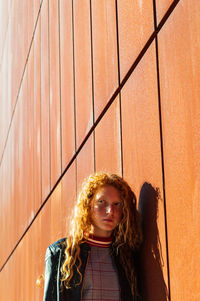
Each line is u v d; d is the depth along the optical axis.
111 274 2.71
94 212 2.79
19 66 10.23
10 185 11.19
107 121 3.73
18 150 9.93
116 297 2.67
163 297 2.60
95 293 2.64
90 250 2.73
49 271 2.69
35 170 7.62
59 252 2.72
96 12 4.15
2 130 13.80
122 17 3.40
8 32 12.79
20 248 9.14
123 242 2.83
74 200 4.81
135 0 3.12
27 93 8.86
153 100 2.76
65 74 5.50
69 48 5.30
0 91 14.91
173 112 2.48
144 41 2.94
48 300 2.64
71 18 5.24
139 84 3.01
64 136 5.49
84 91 4.55
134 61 3.13
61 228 5.39
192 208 2.26
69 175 5.12
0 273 13.07
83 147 4.56
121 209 2.85
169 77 2.54
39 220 7.07
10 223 10.94
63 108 5.57
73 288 2.62
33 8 8.44
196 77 2.23
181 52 2.40
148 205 2.82
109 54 3.72
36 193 7.48
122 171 3.33
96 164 4.05
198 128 2.20
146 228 2.86
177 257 2.43
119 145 3.41
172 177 2.48
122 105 3.35
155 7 2.79
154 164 2.73
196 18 2.24
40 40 7.51
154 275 2.72
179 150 2.40
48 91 6.63
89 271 2.67
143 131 2.91
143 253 2.89
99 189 2.82
